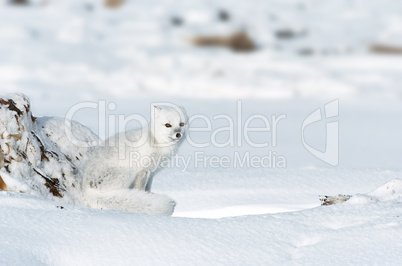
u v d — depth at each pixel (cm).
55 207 1786
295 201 2658
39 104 8788
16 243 1491
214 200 2717
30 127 2164
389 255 1408
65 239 1541
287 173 3209
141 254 1486
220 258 1470
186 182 3055
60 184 2164
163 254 1487
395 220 1600
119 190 2044
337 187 2884
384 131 6675
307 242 1558
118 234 1573
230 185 2981
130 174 2205
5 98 2083
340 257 1431
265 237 1574
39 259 1456
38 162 2116
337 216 1683
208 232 1600
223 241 1550
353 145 5522
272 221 1673
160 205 1970
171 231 1598
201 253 1491
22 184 2011
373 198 1817
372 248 1455
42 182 2092
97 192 2122
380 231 1538
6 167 2020
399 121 7638
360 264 1382
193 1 18588
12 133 2050
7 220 1623
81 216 1688
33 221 1631
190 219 1698
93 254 1484
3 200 1781
